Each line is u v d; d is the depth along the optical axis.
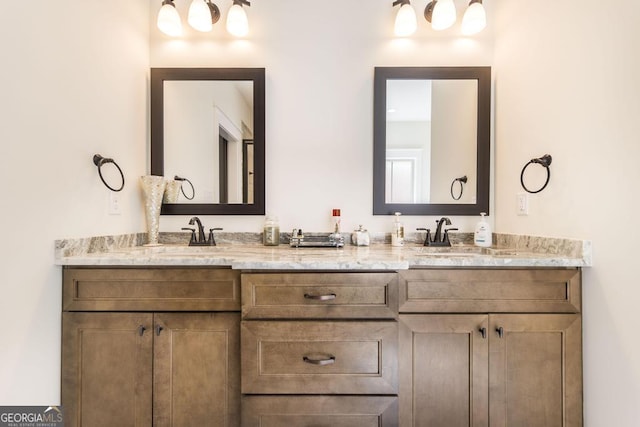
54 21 1.20
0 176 1.00
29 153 1.10
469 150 1.87
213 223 1.87
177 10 1.87
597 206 1.17
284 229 1.87
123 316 1.27
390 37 1.87
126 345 1.27
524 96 1.59
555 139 1.38
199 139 1.87
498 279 1.25
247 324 1.22
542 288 1.25
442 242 1.79
